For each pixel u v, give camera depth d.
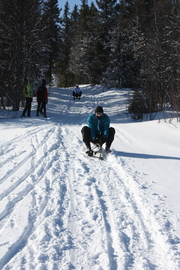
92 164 5.48
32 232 2.78
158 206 3.37
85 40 41.94
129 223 2.99
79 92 26.97
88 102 25.52
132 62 31.03
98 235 2.74
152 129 9.43
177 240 2.61
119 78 32.88
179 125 9.34
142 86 15.40
